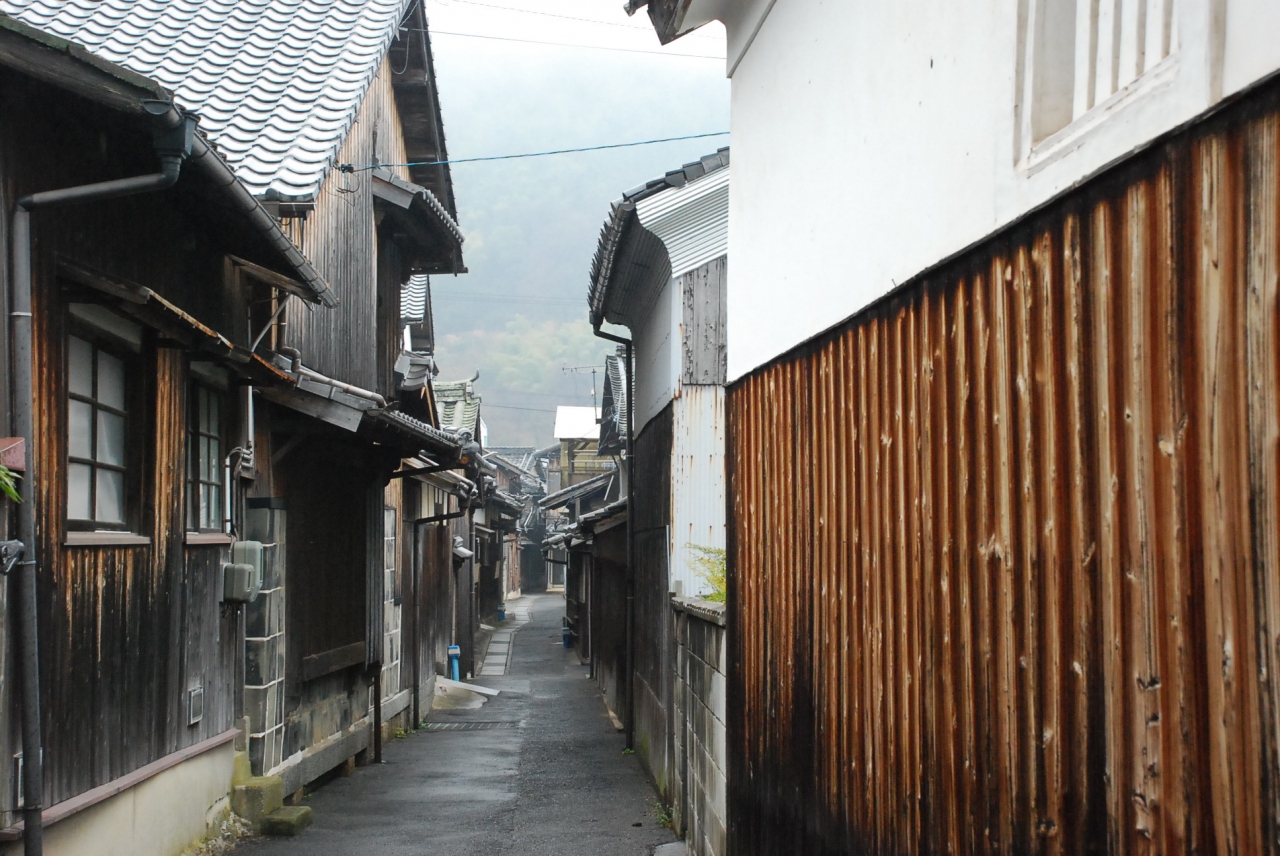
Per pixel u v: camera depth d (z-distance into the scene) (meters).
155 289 7.23
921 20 3.62
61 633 5.85
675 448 10.70
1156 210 2.29
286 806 9.41
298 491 10.82
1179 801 2.22
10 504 5.21
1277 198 1.93
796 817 5.23
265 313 9.73
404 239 15.38
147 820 6.96
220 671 8.62
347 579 12.44
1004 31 3.01
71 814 5.86
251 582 8.70
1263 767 1.97
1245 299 2.01
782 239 5.59
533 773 12.73
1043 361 2.79
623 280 13.45
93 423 6.53
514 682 24.73
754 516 6.21
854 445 4.38
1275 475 1.94
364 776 12.29
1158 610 2.29
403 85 14.44
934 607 3.54
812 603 4.99
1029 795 2.88
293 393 9.91
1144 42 2.52
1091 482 2.56
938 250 3.47
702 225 10.70
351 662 12.20
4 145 5.30
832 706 4.68
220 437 8.88
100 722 6.33
